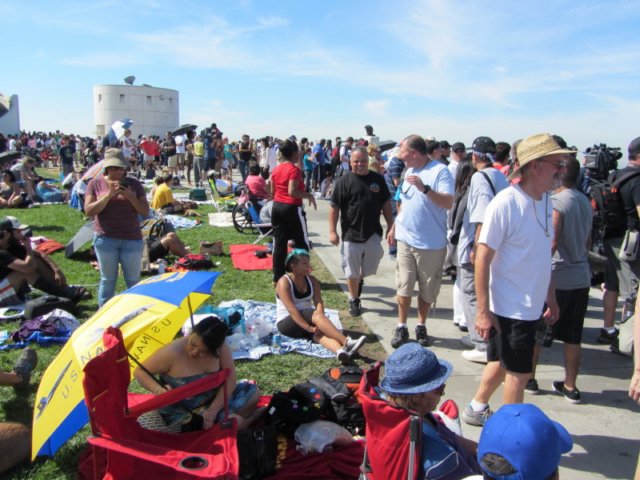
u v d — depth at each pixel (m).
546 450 1.93
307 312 5.72
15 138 37.97
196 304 4.47
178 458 2.69
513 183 3.66
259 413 3.92
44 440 2.96
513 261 3.47
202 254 9.41
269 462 3.38
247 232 12.23
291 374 5.07
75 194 15.05
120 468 2.84
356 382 4.08
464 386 4.89
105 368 2.68
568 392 4.59
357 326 6.41
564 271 4.34
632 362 5.43
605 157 7.56
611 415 4.39
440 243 5.57
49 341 5.51
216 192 16.33
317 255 10.18
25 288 6.79
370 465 2.62
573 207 4.25
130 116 46.97
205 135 22.19
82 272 8.52
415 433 2.40
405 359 2.57
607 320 5.86
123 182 5.62
